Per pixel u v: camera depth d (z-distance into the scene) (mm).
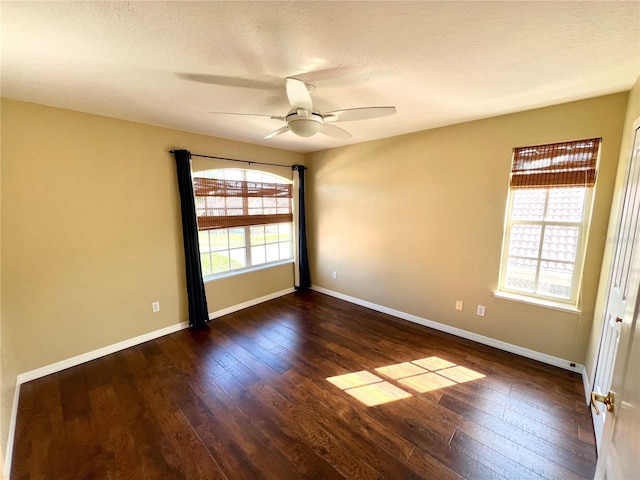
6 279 2240
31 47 1477
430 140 3188
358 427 1903
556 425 1902
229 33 1381
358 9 1201
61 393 2248
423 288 3445
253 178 4109
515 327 2787
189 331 3340
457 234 3094
